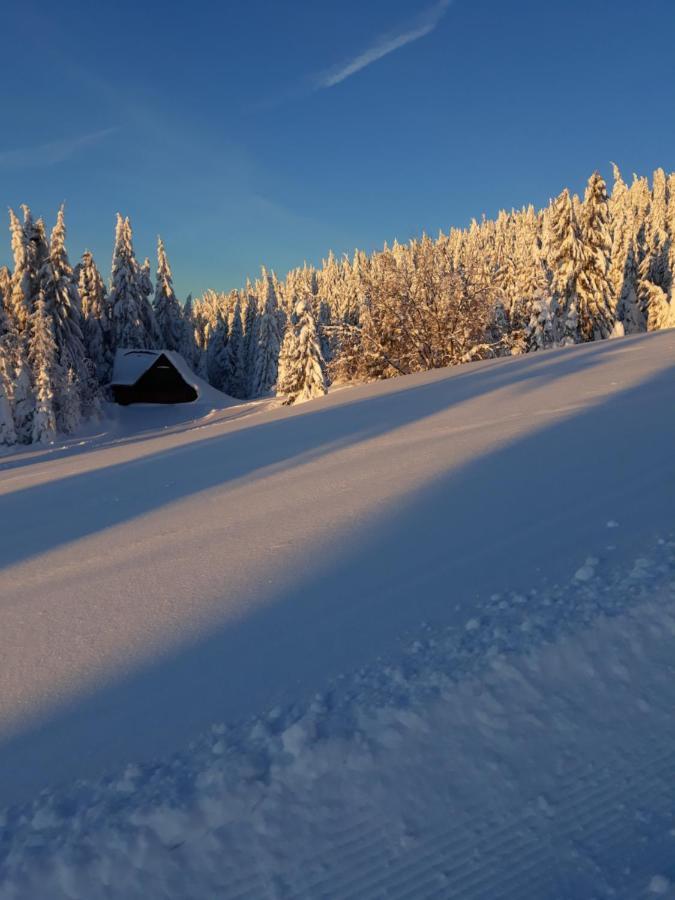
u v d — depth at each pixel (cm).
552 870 166
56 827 189
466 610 288
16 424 3553
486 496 472
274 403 4597
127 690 268
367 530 443
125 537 538
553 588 292
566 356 1489
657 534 329
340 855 175
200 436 1368
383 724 215
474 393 1147
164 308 5953
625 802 184
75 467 1189
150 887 170
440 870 168
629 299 4441
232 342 7600
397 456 704
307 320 3678
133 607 364
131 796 198
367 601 321
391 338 2567
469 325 2450
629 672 230
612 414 699
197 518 567
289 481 671
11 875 174
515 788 191
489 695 223
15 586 440
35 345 3628
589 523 369
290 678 257
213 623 326
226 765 204
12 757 229
